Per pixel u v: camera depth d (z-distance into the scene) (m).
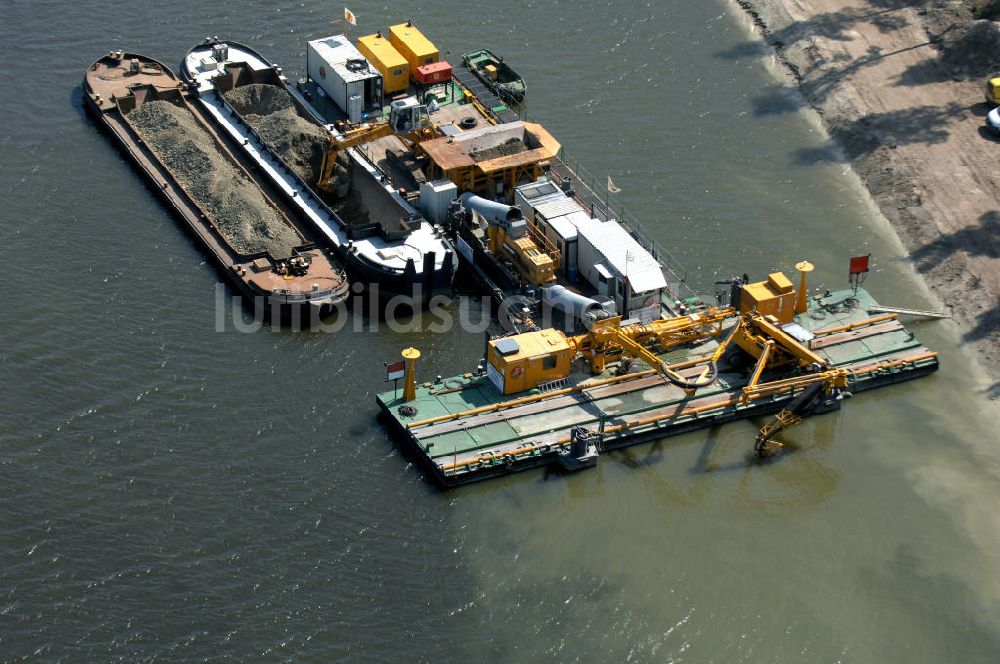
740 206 168.38
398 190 165.75
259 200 162.38
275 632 115.00
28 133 173.12
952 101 183.62
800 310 150.88
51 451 129.50
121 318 146.12
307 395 139.00
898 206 167.75
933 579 123.75
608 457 135.12
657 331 143.50
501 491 130.62
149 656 112.00
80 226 158.50
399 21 198.62
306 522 125.19
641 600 120.56
